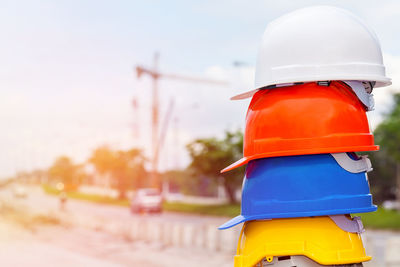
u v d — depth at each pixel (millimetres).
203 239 18656
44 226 29281
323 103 2043
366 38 2084
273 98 2117
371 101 2154
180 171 76688
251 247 2092
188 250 17891
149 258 16625
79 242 21891
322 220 2021
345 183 2021
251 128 2166
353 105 2068
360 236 2076
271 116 2094
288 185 2039
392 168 34281
